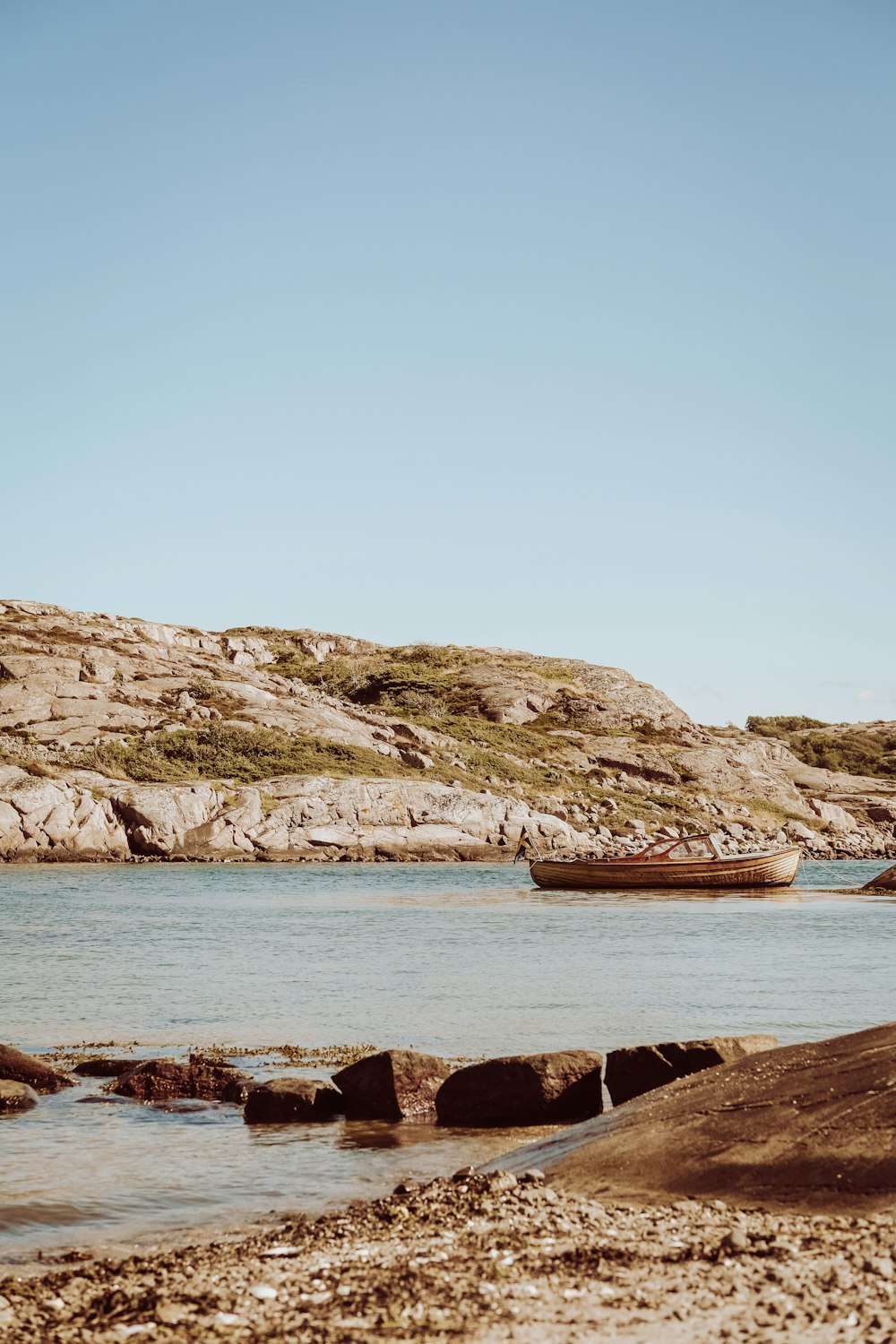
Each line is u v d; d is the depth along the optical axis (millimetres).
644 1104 11367
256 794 80500
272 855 76812
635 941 33062
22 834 71375
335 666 152875
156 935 33781
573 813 96938
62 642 110125
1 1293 7652
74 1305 7395
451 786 88875
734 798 116312
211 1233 9562
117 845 74000
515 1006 21016
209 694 103000
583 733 129250
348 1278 7648
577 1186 9750
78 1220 9930
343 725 104062
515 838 87125
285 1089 13641
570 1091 13414
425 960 28234
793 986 23500
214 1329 6867
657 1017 19734
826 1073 10914
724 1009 20547
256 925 37312
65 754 82625
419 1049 17094
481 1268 7684
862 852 105625
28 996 22250
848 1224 8281
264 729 96312
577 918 41094
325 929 36031
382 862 80062
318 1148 12312
